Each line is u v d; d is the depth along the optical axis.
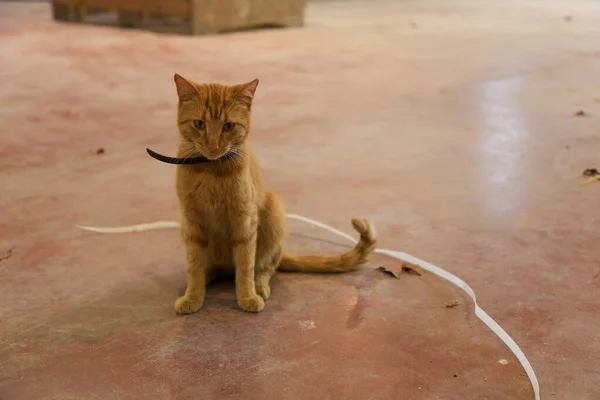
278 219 1.59
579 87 3.25
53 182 2.11
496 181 2.12
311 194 2.04
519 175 2.16
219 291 1.60
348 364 1.38
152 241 1.79
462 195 2.03
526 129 2.58
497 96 3.10
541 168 2.21
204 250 1.54
